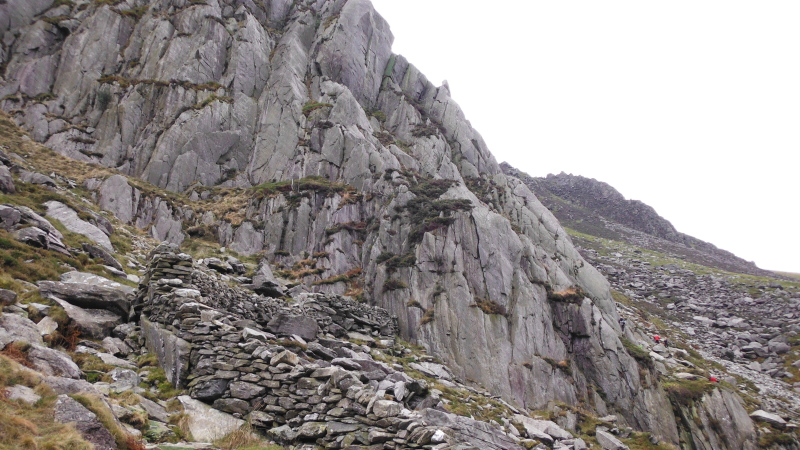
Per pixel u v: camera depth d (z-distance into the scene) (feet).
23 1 128.06
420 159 138.41
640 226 398.83
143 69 130.62
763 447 89.66
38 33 124.88
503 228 107.04
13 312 35.86
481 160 153.28
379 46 173.78
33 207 67.77
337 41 156.15
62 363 29.66
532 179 469.57
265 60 148.66
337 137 126.72
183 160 116.16
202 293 49.96
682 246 355.97
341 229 108.17
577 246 301.84
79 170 102.58
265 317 61.77
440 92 170.30
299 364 37.83
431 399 51.26
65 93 119.85
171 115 122.31
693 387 96.22
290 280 96.17
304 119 132.57
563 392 85.10
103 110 120.06
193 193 112.78
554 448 61.77
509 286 98.48
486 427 45.11
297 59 150.92
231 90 135.64
